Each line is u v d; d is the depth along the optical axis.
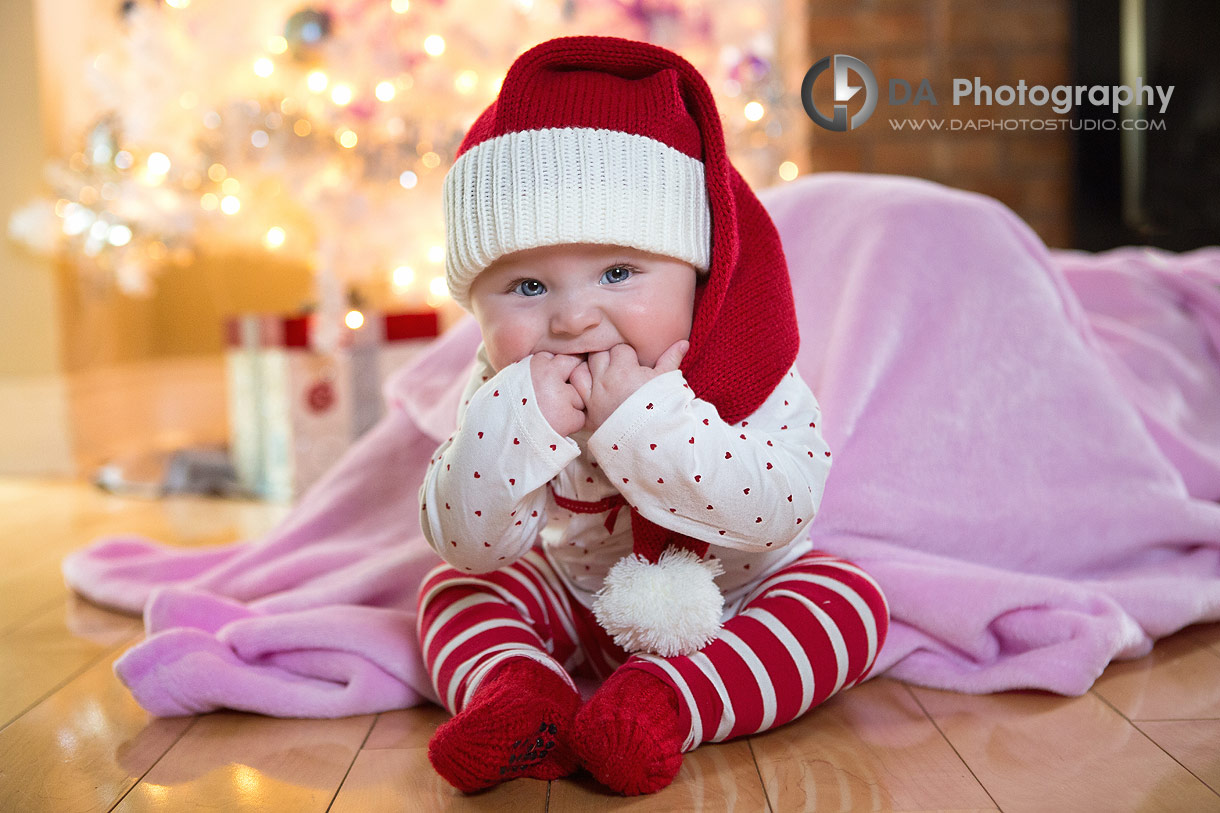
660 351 0.85
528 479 0.81
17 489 2.43
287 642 1.04
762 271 0.91
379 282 3.16
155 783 0.85
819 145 2.98
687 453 0.79
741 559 0.93
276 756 0.90
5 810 0.81
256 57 2.49
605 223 0.81
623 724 0.77
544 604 0.99
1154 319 1.68
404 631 1.05
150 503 2.23
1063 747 0.85
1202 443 1.49
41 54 2.59
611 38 0.88
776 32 3.13
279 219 2.60
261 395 2.26
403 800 0.80
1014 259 1.27
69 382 2.65
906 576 1.05
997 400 1.20
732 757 0.85
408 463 1.43
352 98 2.40
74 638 1.28
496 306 0.85
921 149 2.97
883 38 2.96
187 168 2.49
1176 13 2.78
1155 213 2.84
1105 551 1.17
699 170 0.87
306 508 1.44
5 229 2.62
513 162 0.82
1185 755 0.83
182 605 1.14
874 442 1.15
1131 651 1.03
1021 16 2.93
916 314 1.22
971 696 0.98
